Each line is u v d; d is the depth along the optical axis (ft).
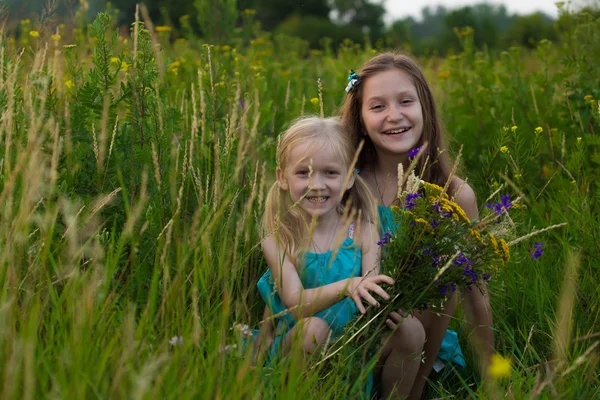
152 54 9.69
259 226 9.61
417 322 8.85
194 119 8.59
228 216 9.16
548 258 11.19
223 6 20.59
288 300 8.88
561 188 13.00
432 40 67.05
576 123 13.99
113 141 8.95
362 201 9.84
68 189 8.92
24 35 15.57
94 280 7.07
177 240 8.14
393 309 8.18
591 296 9.95
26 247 7.47
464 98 16.90
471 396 8.25
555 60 17.19
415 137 10.23
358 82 10.53
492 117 15.64
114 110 9.42
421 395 9.95
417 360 8.90
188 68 16.61
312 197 9.25
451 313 9.39
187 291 8.25
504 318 10.35
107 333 6.70
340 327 9.18
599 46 15.67
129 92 9.56
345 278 9.34
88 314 6.56
